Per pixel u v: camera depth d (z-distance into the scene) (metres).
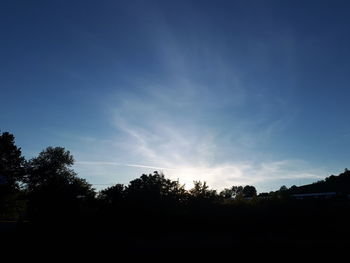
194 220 20.30
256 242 17.02
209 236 18.45
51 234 18.69
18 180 70.69
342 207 20.83
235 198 22.42
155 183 21.38
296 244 16.62
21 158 71.25
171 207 20.47
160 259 14.60
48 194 21.44
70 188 21.69
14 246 16.38
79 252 15.37
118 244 16.59
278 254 15.34
